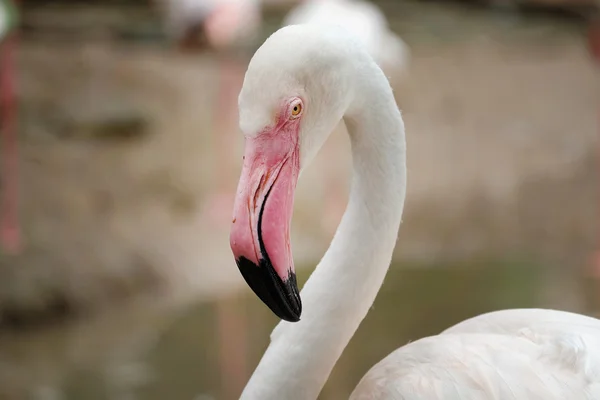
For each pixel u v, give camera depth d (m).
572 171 10.52
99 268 7.77
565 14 18.62
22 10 16.64
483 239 8.62
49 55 14.16
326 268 3.08
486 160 10.83
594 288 7.37
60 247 8.05
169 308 7.42
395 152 2.95
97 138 11.10
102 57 14.28
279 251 2.67
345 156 10.92
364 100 2.85
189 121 11.88
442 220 9.08
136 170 10.16
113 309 7.38
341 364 6.18
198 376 6.26
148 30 15.88
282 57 2.66
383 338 6.53
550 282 7.54
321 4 11.66
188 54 14.20
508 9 19.09
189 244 8.55
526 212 9.27
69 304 7.30
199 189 9.84
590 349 2.65
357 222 3.03
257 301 7.55
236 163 10.61
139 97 12.58
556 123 12.23
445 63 15.11
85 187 9.60
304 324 3.06
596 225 8.90
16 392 6.05
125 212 9.12
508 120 12.35
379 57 11.64
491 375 2.64
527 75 14.53
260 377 3.08
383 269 3.07
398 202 3.00
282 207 2.71
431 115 12.49
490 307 7.05
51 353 6.66
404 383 2.77
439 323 6.77
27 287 7.29
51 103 12.10
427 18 18.58
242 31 12.60
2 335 6.92
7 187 9.39
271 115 2.67
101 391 6.07
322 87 2.71
